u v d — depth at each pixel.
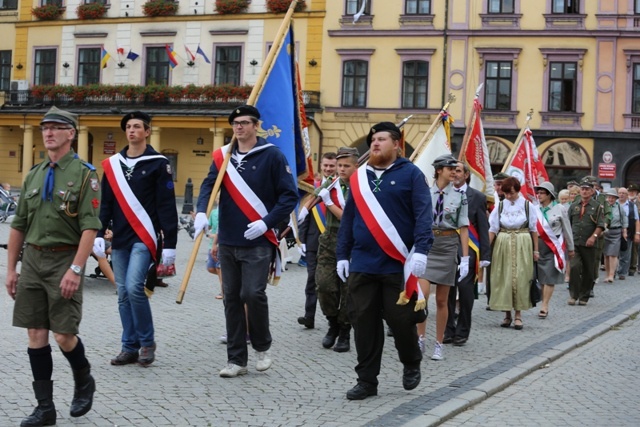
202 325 10.65
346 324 9.41
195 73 41.97
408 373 7.44
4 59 45.56
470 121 12.38
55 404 6.57
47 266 5.91
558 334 11.45
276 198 7.91
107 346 8.92
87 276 15.16
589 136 37.84
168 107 41.31
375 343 7.23
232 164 7.89
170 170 8.05
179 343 9.34
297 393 7.32
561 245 13.61
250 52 41.19
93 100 42.56
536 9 38.16
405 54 39.34
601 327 12.16
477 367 8.93
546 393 7.91
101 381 7.38
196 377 7.73
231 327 7.88
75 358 6.09
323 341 9.66
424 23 39.03
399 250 7.10
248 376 7.91
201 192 8.00
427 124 39.16
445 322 9.38
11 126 44.91
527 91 38.38
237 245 7.80
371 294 7.20
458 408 6.97
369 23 39.66
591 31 37.59
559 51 37.97
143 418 6.27
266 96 8.96
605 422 6.86
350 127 40.03
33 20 44.62
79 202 5.94
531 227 11.96
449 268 9.24
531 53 38.31
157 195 8.00
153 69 42.78
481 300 15.16
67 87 42.88
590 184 15.77
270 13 40.72
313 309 10.90
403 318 7.13
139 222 7.94
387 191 7.16
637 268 23.06
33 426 5.93
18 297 5.97
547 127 38.28
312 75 40.34
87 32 43.72
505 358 9.48
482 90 38.69
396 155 7.36
